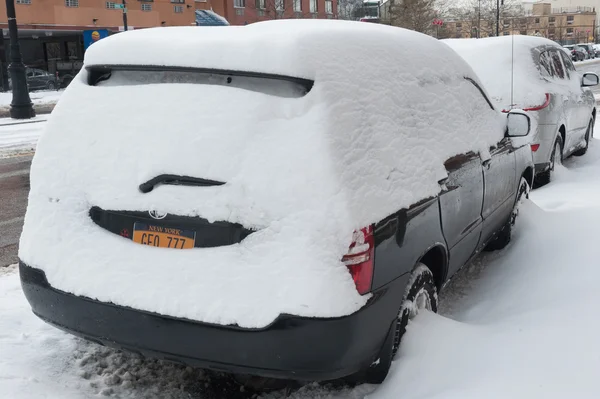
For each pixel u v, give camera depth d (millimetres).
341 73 2893
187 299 2682
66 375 3414
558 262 4516
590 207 5543
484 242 4602
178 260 2740
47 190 3088
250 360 2635
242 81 2859
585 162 9539
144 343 2822
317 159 2629
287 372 2621
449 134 3793
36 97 29484
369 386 3160
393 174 2998
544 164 7543
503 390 2855
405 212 3002
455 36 52219
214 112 2801
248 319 2580
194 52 2893
